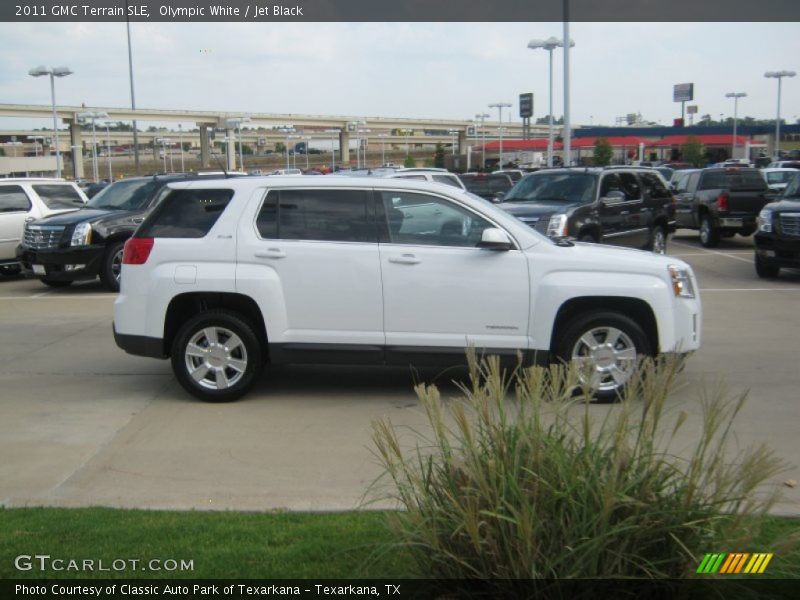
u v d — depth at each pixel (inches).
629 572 129.0
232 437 260.5
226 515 189.9
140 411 291.0
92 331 442.6
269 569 157.6
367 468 229.8
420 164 3538.4
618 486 129.5
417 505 139.5
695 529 130.3
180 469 231.5
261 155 4109.3
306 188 299.0
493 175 987.9
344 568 155.8
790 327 435.8
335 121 3048.7
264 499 207.0
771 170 1241.4
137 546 169.8
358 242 294.7
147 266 297.7
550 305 289.9
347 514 188.9
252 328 298.2
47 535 176.1
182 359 297.9
